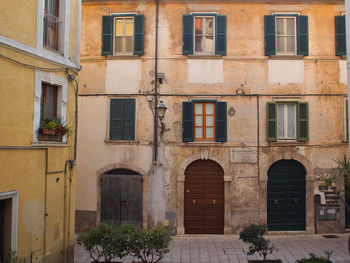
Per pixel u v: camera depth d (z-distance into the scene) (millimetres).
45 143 7805
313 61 12305
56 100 8500
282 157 12133
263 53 12336
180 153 12188
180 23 12461
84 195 12297
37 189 7566
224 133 12125
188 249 10422
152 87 12336
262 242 8281
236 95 12266
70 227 8891
